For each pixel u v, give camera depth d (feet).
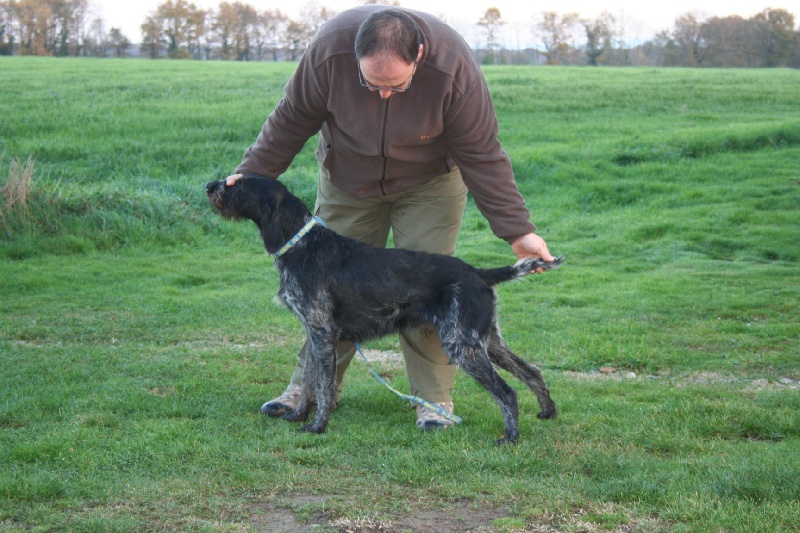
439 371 16.05
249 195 15.30
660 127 72.08
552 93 91.45
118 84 90.63
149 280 30.53
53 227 36.24
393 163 14.99
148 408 16.11
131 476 12.68
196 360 20.22
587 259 36.11
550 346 22.30
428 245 15.84
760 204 44.93
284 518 11.40
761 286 30.22
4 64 119.14
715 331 24.22
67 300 26.96
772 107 86.53
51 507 11.53
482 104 14.11
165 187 45.06
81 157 54.95
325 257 15.19
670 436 14.74
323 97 14.24
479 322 14.66
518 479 12.69
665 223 40.98
